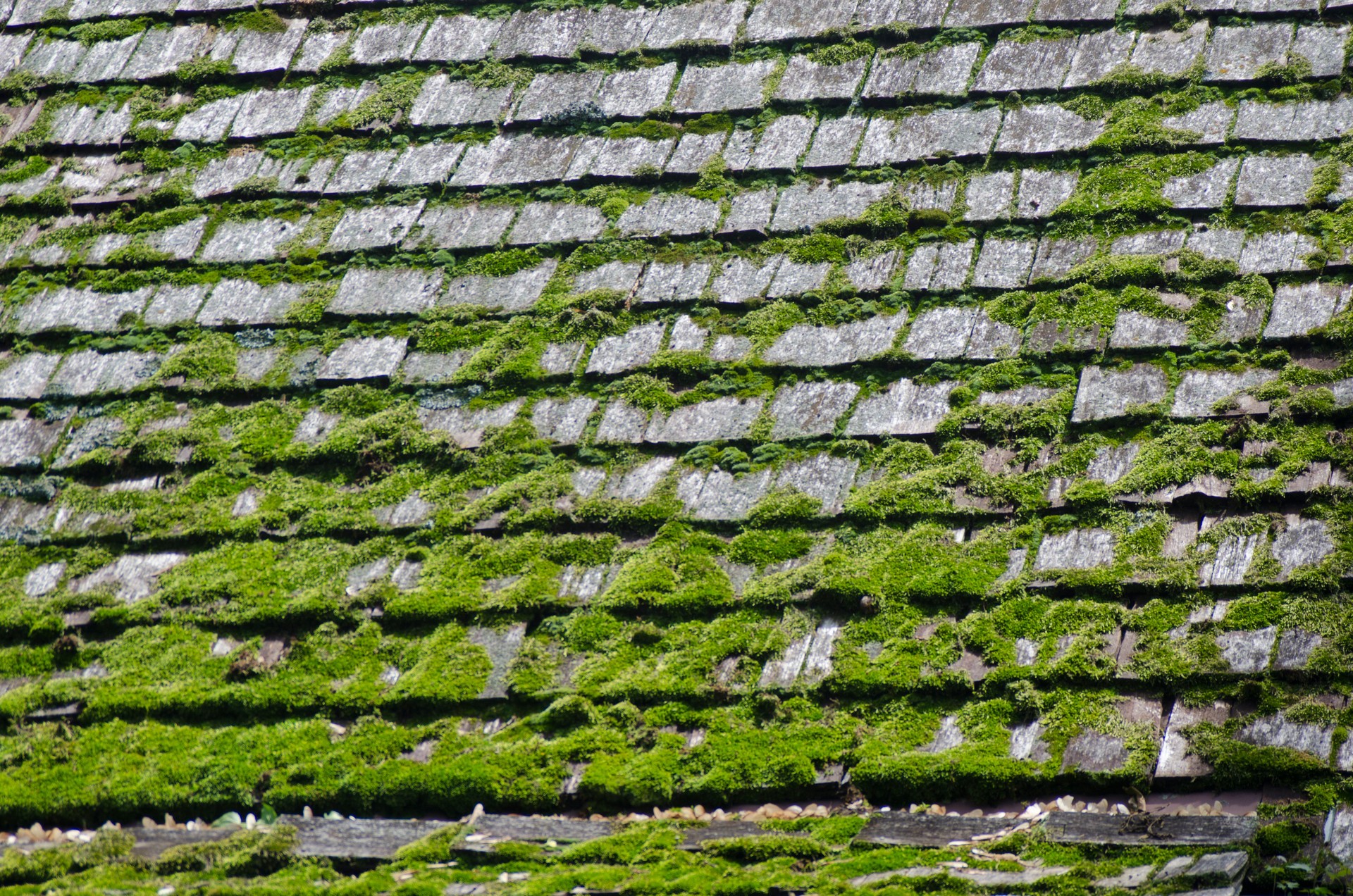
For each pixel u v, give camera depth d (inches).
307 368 471.2
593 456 424.5
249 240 516.7
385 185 521.7
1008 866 296.2
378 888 314.7
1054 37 502.6
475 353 461.1
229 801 362.9
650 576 388.2
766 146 498.0
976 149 475.8
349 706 376.8
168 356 485.7
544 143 521.3
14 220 545.6
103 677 398.9
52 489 456.4
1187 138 457.1
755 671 361.7
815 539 388.5
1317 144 442.9
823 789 335.9
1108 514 371.9
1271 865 289.3
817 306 446.6
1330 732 312.3
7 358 499.5
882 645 358.9
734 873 307.0
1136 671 336.5
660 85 530.0
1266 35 479.2
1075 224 445.7
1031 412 400.5
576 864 320.5
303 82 568.7
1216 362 398.6
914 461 399.2
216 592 414.0
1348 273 406.3
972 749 333.1
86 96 585.0
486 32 568.1
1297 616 334.6
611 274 472.7
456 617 391.5
